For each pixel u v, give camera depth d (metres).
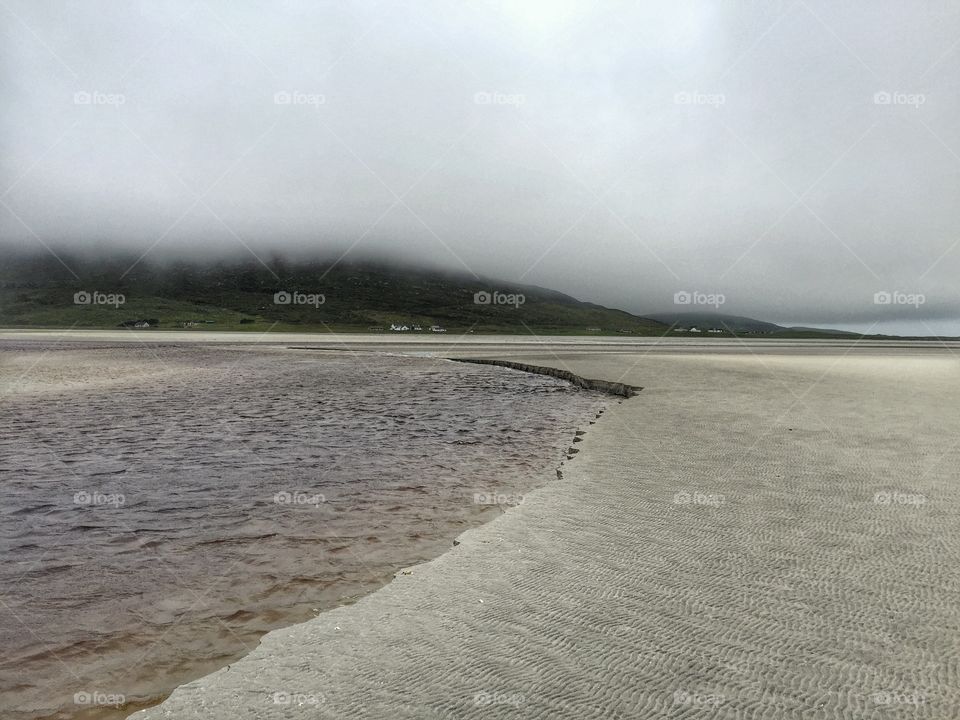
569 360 43.16
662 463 11.28
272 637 5.16
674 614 5.33
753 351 65.31
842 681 4.24
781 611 5.33
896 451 11.94
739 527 7.64
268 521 8.60
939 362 42.91
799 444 12.73
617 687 4.24
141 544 7.69
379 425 17.09
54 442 14.28
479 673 4.47
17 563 7.06
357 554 7.32
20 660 4.98
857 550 6.75
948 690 4.09
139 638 5.33
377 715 3.98
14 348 55.19
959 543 6.90
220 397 23.12
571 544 7.22
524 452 13.48
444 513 9.01
